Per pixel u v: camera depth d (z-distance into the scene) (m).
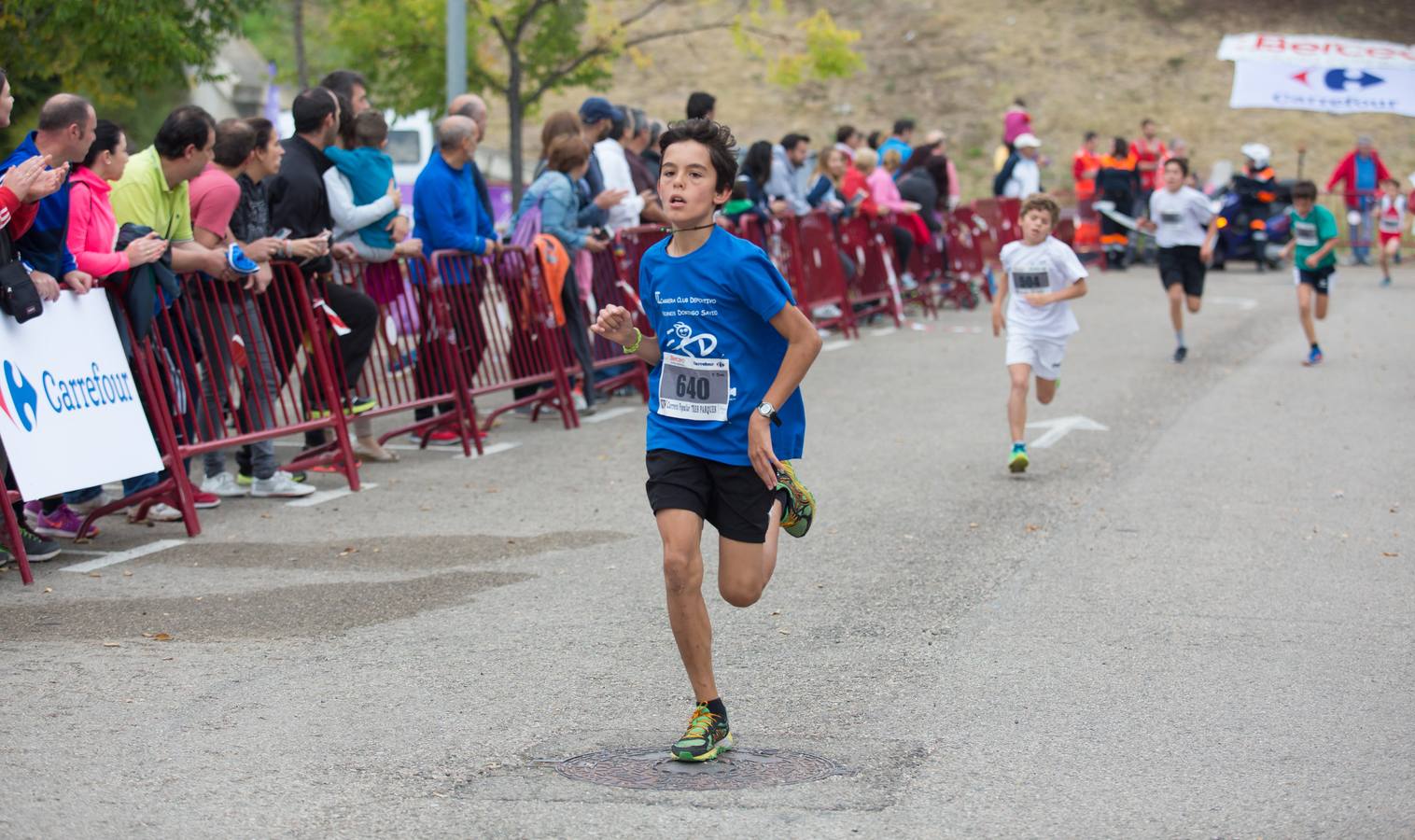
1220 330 18.19
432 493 9.62
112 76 14.52
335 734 5.21
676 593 4.82
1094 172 27.45
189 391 8.83
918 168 20.38
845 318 17.75
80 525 8.35
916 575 7.46
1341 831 4.39
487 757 4.98
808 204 17.56
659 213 13.78
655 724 5.34
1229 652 6.20
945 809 4.54
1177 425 11.88
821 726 5.32
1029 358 9.98
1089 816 4.50
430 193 10.96
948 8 44.03
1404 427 11.75
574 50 21.78
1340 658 6.12
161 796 4.64
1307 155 37.19
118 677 5.85
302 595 7.13
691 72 41.25
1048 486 9.60
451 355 10.91
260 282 9.02
